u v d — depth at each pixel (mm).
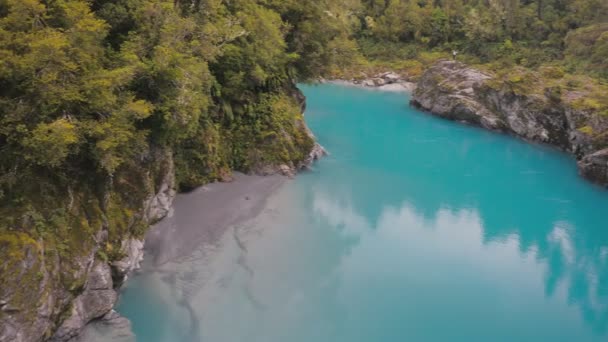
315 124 54469
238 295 23109
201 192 31203
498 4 88562
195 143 31109
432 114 63094
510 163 46219
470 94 60094
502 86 56750
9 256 16016
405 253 28734
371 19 95500
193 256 24938
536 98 53156
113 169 20109
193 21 28000
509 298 25719
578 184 41531
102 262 19953
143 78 22750
